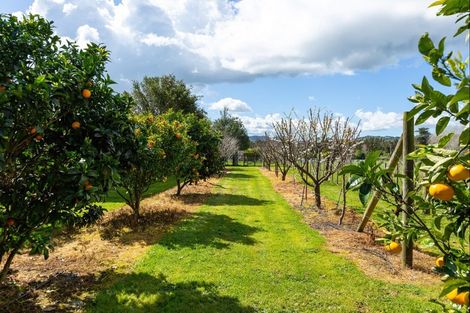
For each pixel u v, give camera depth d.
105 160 3.95
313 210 10.70
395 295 4.68
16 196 3.92
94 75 3.93
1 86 3.22
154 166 8.27
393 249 1.81
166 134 9.20
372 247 6.89
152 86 31.98
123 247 6.64
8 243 3.99
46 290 4.72
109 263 5.78
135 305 4.31
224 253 6.27
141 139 5.72
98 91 4.14
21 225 4.03
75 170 3.67
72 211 4.21
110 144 4.18
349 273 5.43
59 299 4.46
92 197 3.91
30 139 3.73
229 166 39.78
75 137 4.07
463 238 1.58
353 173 1.49
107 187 4.11
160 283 4.93
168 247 6.56
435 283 5.13
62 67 3.84
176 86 32.84
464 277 1.35
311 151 11.77
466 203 1.46
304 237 7.49
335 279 5.18
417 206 1.66
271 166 37.53
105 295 4.55
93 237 7.30
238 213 10.19
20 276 5.18
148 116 9.85
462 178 1.19
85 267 5.60
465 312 1.52
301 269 5.56
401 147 6.18
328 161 11.19
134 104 4.96
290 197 13.66
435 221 1.63
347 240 7.25
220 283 4.96
